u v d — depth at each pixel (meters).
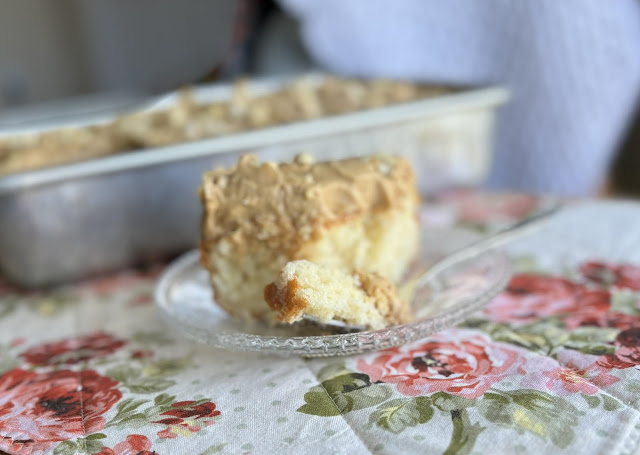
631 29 0.54
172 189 0.37
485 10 0.55
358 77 0.56
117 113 0.47
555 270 0.33
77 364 0.28
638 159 0.67
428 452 0.21
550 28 0.54
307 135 0.39
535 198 0.43
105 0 1.04
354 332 0.26
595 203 0.41
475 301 0.27
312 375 0.25
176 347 0.29
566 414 0.22
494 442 0.21
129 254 0.37
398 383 0.24
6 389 0.27
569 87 0.55
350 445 0.22
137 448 0.22
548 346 0.26
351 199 0.29
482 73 0.57
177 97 0.49
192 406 0.24
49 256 0.35
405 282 0.31
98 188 0.35
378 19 0.55
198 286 0.32
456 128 0.44
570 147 0.57
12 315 0.34
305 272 0.25
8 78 1.08
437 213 0.42
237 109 0.46
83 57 1.10
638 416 0.22
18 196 0.34
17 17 1.06
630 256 0.33
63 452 0.23
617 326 0.27
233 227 0.28
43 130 0.45
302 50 0.61
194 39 0.98
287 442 0.22
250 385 0.25
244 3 0.61
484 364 0.25
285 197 0.28
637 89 0.56
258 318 0.29
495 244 0.33
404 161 0.31
